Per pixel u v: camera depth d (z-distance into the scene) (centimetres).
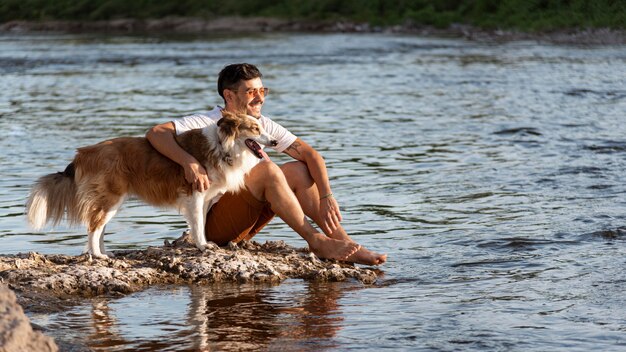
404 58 2758
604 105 1617
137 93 1961
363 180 995
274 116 1564
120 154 635
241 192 663
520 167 1051
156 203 648
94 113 1611
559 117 1478
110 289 586
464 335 489
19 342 382
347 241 662
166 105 1730
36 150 1198
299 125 1448
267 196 664
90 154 634
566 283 593
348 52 3027
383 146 1230
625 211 808
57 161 1112
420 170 1052
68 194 638
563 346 468
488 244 709
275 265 639
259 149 647
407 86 2036
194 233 656
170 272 626
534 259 660
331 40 3631
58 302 558
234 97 674
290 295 580
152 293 584
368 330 501
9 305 404
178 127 654
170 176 638
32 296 562
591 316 519
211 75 2364
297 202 666
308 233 667
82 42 3788
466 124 1430
